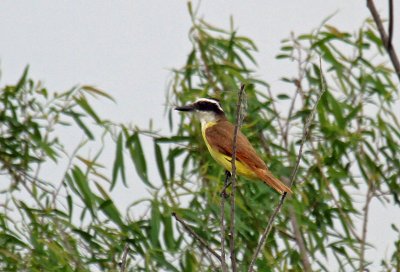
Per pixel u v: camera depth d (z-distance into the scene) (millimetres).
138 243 14195
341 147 15438
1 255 13766
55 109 15273
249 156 14453
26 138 15336
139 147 15156
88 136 15188
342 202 15398
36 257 13812
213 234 14820
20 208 14320
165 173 15234
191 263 14180
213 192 15016
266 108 15758
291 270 14664
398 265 13742
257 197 15203
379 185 15297
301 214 15078
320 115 15539
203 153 15641
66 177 14852
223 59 16438
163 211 14453
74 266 13867
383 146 15594
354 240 14766
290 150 15773
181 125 15805
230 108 16266
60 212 14320
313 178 15500
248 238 14945
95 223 14531
